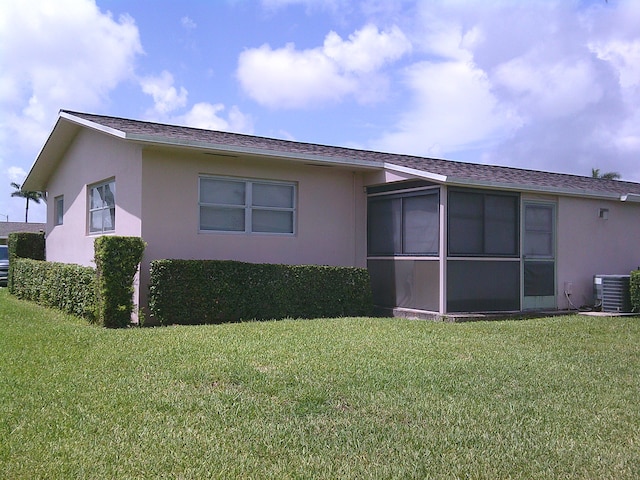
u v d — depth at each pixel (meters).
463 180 11.37
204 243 11.42
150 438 4.46
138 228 10.84
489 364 7.12
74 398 5.42
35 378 6.10
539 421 5.04
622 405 5.57
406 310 12.21
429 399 5.59
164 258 10.95
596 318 12.07
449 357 7.48
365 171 13.22
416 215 12.21
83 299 10.84
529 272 12.96
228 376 6.23
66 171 15.35
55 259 16.36
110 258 9.82
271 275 11.32
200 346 7.80
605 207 14.65
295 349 7.71
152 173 10.88
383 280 13.02
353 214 13.34
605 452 4.36
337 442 4.48
